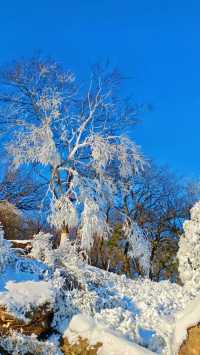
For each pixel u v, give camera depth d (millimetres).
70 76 22359
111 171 22578
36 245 11258
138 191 28031
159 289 11859
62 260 11289
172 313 9977
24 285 9539
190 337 7625
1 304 8797
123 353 7918
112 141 21812
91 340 8484
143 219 28766
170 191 30656
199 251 10219
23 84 21812
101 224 20094
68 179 21391
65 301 9703
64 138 21766
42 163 20750
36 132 20953
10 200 26844
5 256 10070
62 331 9109
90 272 11336
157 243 29688
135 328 8773
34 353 8594
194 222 10398
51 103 21594
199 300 8375
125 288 11539
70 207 19922
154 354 7758
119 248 27266
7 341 8523
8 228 24906
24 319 8812
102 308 9977
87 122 22156
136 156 21547
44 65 22188
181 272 10477
